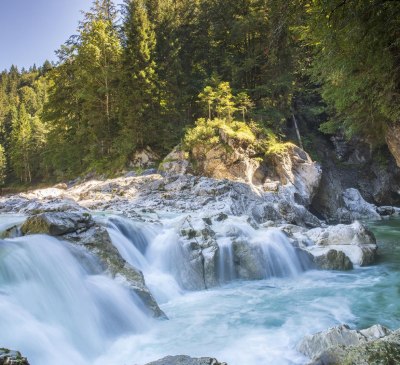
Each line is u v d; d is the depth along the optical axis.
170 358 4.91
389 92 11.90
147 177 27.86
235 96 35.88
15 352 4.20
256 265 12.30
